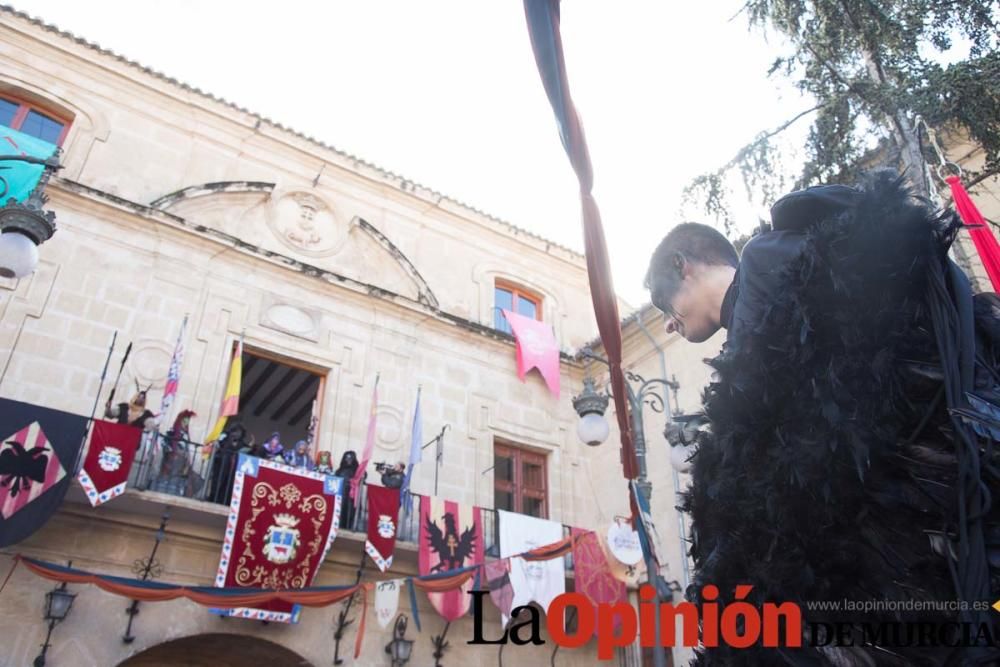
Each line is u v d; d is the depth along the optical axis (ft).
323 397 47.60
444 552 41.65
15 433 31.83
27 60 45.75
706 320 5.46
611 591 45.32
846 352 3.56
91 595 33.86
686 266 5.53
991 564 3.05
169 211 45.80
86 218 42.32
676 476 46.62
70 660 32.22
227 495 38.45
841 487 3.47
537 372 58.08
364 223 54.24
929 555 3.29
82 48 47.67
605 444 56.39
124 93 48.49
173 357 39.19
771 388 3.82
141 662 37.37
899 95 27.30
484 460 52.01
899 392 3.46
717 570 3.99
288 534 37.06
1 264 19.35
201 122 50.90
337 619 39.50
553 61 5.20
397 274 54.85
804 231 4.29
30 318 38.58
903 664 3.22
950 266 3.68
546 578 44.11
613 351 6.30
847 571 3.44
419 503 44.88
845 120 29.37
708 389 4.44
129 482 35.88
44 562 29.71
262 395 58.65
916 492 3.35
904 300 3.60
